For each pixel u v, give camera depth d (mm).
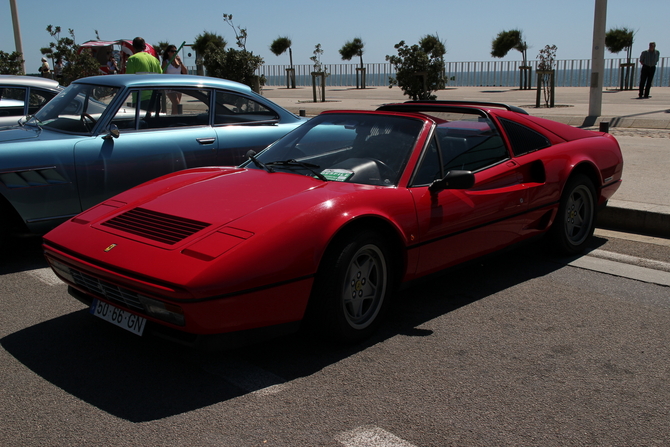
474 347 3258
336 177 3496
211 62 15359
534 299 3988
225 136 5691
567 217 4742
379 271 3328
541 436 2438
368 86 32312
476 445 2373
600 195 4922
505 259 4887
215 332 2705
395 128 3848
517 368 3020
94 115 5125
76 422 2518
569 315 3717
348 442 2381
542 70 15398
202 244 2793
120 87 5238
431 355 3156
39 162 4590
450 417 2566
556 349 3240
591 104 12703
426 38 16859
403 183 3479
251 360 3096
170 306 2637
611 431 2480
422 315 3711
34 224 4672
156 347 3252
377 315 3355
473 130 4102
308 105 17609
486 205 3842
